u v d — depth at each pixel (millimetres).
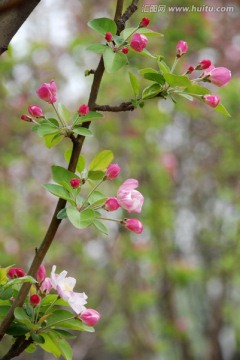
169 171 7609
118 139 7523
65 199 1811
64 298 1793
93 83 1921
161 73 1996
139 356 8297
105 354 9141
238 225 7809
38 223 7926
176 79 1947
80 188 1838
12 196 7594
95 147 7793
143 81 6754
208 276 8039
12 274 1848
